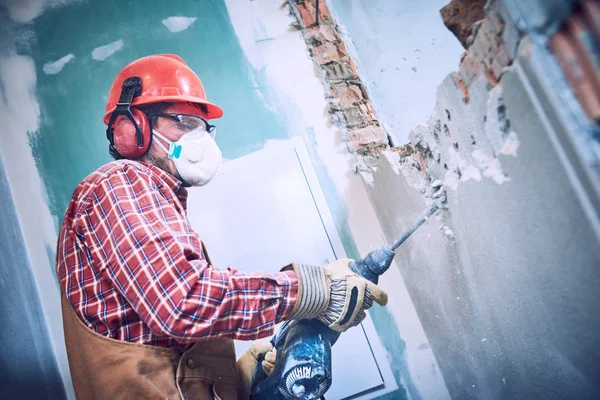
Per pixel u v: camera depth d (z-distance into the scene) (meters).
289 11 2.08
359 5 1.57
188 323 0.80
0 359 1.62
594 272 0.69
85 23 2.12
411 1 1.26
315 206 1.84
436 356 1.63
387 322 1.75
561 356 0.84
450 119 1.03
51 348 1.91
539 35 0.67
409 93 1.37
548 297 0.82
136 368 0.84
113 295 0.87
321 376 1.05
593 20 0.59
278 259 1.81
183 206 1.07
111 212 0.87
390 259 1.19
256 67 2.04
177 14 2.11
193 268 0.82
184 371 0.89
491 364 1.14
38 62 2.10
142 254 0.83
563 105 0.66
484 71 0.85
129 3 2.12
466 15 0.91
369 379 1.70
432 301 1.45
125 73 1.11
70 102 2.08
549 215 0.76
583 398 0.81
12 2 2.13
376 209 1.79
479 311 1.12
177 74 1.11
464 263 1.12
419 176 1.27
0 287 1.75
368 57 1.64
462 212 1.06
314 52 2.01
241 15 2.09
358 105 1.84
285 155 1.89
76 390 0.91
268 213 1.85
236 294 0.84
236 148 1.98
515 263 0.90
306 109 1.98
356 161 1.86
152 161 1.06
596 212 0.65
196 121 1.10
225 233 1.84
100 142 2.05
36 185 2.03
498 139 0.85
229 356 1.02
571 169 0.68
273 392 1.09
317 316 1.00
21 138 2.06
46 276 1.97
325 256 1.80
